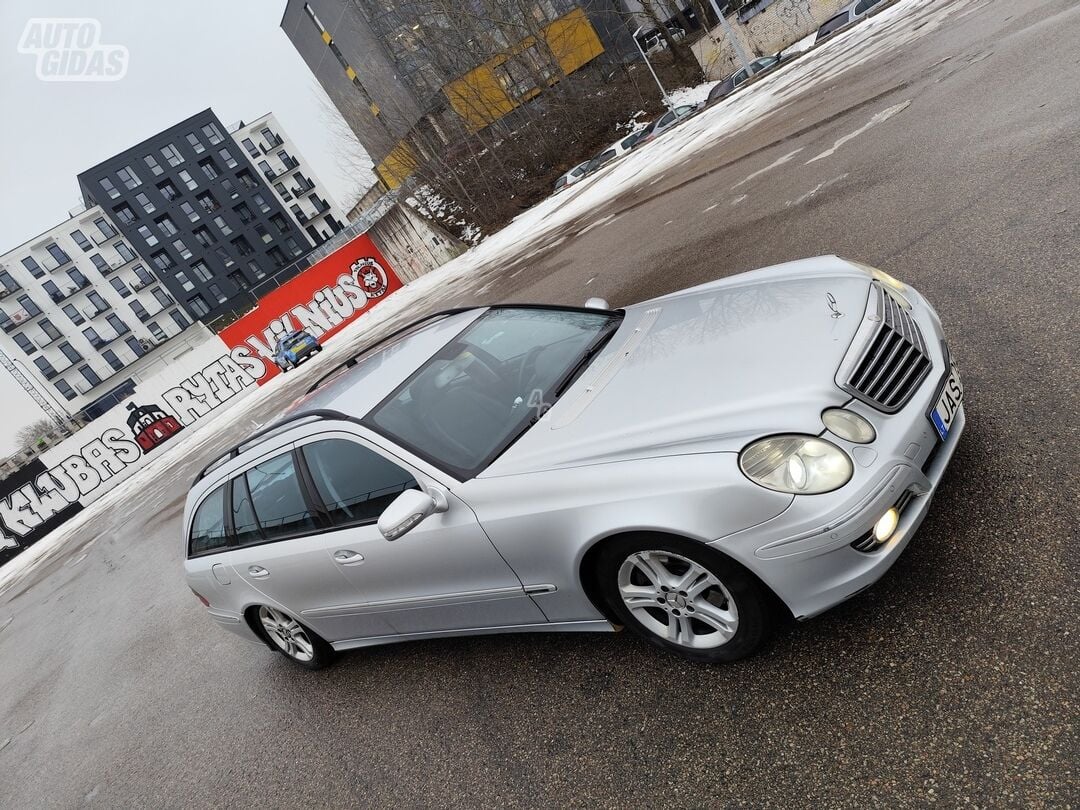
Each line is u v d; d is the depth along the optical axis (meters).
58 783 5.06
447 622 3.30
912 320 2.67
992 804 1.72
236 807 3.58
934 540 2.56
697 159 17.50
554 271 14.48
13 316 84.88
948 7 18.27
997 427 2.93
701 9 42.09
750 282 3.31
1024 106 7.02
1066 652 1.95
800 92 18.20
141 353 90.12
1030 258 4.18
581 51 49.75
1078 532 2.26
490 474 2.76
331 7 48.81
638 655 2.89
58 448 32.56
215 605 4.45
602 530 2.38
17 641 11.33
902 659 2.21
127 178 84.50
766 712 2.32
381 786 3.10
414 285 39.91
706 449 2.24
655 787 2.31
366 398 3.40
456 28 43.72
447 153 44.72
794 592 2.17
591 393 2.90
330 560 3.42
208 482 4.21
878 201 6.79
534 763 2.71
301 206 97.06
